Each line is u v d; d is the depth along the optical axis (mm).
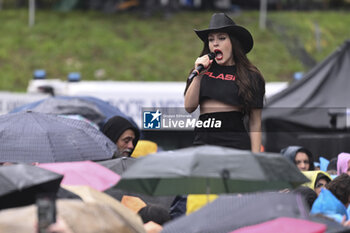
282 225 8328
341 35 115562
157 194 12781
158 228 12258
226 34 14219
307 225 8297
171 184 12852
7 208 10227
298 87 28578
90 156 15727
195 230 9242
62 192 10812
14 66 99250
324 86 28562
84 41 109438
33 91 44094
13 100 41625
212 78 14164
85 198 10773
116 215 9016
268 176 10469
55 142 15562
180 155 10812
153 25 120375
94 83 41625
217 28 14141
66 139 15719
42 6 129875
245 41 14406
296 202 9094
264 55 103438
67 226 8406
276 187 12633
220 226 9102
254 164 10516
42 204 8062
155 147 22641
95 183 13008
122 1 128125
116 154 17797
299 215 8812
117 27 118125
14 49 105312
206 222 9320
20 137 15484
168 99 40031
